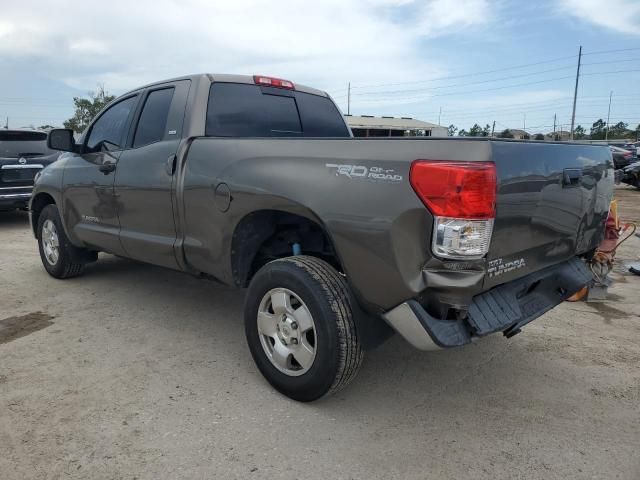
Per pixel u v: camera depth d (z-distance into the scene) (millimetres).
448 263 2422
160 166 3816
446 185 2336
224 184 3283
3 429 2764
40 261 6586
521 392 3285
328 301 2807
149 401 3080
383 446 2688
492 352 3881
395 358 3762
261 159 3107
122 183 4195
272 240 3555
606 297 5184
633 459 2613
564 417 2998
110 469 2463
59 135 4875
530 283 2986
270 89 4332
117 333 4133
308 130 4547
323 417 2945
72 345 3883
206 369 3516
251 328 3254
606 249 5152
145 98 4297
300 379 2994
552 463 2572
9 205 9203
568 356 3828
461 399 3191
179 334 4129
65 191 5031
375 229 2553
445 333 2475
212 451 2611
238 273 3426
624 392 3295
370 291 2674
